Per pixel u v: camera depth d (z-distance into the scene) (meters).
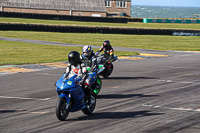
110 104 35.78
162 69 67.94
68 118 29.88
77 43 131.88
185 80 53.69
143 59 87.38
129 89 45.31
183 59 89.81
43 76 56.09
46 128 26.45
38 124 27.66
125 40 157.00
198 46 139.25
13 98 38.59
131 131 25.50
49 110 32.81
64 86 27.95
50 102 36.53
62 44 125.75
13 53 92.12
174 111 32.28
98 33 199.00
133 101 37.28
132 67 70.62
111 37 172.38
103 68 54.12
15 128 26.42
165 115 30.62
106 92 43.06
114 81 52.44
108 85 48.69
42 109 33.22
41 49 105.25
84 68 29.73
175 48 126.75
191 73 62.41
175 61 84.31
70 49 107.44
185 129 25.97
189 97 39.69
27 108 33.62
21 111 32.31
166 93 42.31
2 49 101.44
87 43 132.62
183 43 152.75
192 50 119.69
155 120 28.81
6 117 29.95
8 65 68.69
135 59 86.75
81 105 29.84
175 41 163.50
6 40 132.25
